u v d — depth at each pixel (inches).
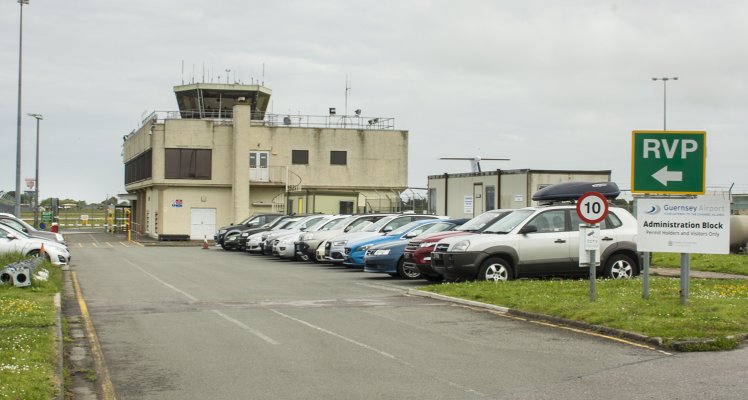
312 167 2319.1
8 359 349.7
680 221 514.9
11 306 528.7
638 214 525.7
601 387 324.8
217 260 1209.4
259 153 2282.2
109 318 533.3
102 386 337.7
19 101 1595.7
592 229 539.8
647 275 539.2
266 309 578.2
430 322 509.4
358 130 2349.9
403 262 831.1
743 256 1013.2
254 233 1424.7
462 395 314.8
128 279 837.8
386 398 311.1
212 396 318.0
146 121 2351.1
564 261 713.0
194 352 409.4
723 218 505.4
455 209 1348.4
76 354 407.2
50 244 977.5
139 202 2728.8
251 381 342.6
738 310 482.6
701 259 980.6
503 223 737.0
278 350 413.4
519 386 328.8
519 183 1165.1
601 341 434.9
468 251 693.3
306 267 1040.8
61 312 554.6
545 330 474.3
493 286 642.8
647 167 528.1
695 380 333.1
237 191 2193.7
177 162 2210.9
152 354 405.4
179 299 644.7
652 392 314.2
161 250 1578.5
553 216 723.4
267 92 2487.7
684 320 456.4
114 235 2490.2
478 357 391.9
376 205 2164.1
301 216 1441.9
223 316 541.0
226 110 2443.4
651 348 410.6
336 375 353.1
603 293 574.9
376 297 655.1
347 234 1015.6
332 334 463.2
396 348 417.4
